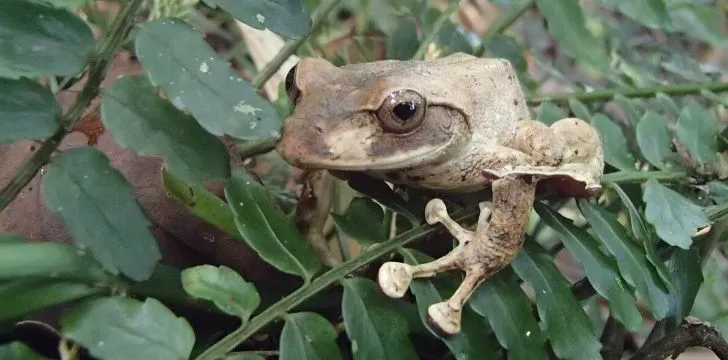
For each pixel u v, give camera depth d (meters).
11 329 0.13
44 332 0.14
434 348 0.17
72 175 0.12
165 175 0.14
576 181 0.16
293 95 0.17
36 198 0.15
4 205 0.12
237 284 0.13
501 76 0.18
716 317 0.21
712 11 0.24
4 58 0.12
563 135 0.18
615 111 0.25
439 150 0.16
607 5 0.21
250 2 0.13
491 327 0.16
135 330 0.12
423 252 0.17
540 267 0.16
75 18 0.12
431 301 0.15
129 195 0.12
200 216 0.15
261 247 0.14
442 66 0.18
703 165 0.19
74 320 0.12
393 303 0.14
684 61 0.26
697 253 0.18
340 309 0.16
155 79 0.12
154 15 0.18
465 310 0.15
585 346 0.15
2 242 0.12
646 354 0.18
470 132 0.17
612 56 0.25
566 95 0.22
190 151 0.12
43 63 0.12
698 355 0.26
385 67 0.17
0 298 0.12
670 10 0.23
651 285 0.16
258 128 0.12
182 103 0.12
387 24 0.26
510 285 0.16
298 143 0.15
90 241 0.12
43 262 0.12
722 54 0.33
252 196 0.15
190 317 0.15
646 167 0.23
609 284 0.16
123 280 0.13
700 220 0.17
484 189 0.18
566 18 0.20
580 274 0.29
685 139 0.19
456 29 0.24
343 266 0.15
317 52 0.26
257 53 0.25
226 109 0.12
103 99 0.12
